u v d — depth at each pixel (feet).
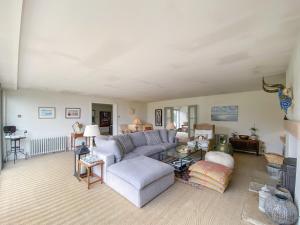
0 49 5.78
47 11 3.96
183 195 8.02
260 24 4.69
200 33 5.19
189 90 16.48
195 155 14.85
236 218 6.32
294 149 8.62
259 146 16.06
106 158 9.13
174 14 4.17
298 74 5.82
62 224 5.92
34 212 6.61
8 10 3.67
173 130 16.85
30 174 10.70
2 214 6.46
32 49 6.24
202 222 6.10
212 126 18.44
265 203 6.35
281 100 8.21
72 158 14.55
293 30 5.05
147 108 27.96
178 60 7.67
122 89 15.65
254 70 9.43
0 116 11.80
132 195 7.29
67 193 8.17
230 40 5.69
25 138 14.96
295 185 6.46
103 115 31.96
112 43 5.82
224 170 8.93
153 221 6.14
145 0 3.63
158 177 7.85
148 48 6.27
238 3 3.78
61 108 17.49
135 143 13.37
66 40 5.55
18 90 14.64
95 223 6.00
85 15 4.16
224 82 12.69
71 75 10.28
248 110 17.26
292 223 5.59
